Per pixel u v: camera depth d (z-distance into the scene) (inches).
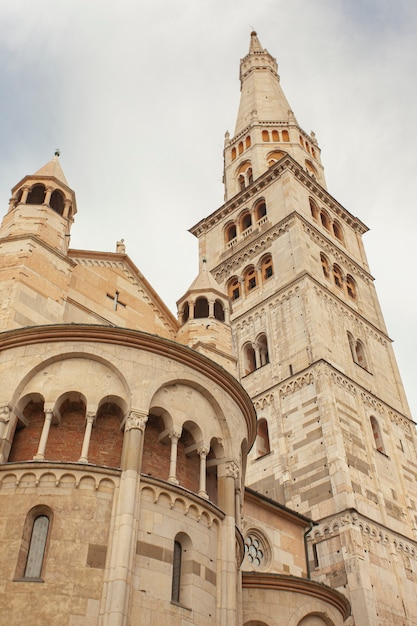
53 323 969.5
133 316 1221.7
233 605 802.2
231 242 2571.4
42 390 848.9
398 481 1761.8
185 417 901.8
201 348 1202.6
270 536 1363.2
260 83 3245.6
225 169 2970.0
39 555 726.5
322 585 1098.7
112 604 687.1
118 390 869.2
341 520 1505.9
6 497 753.0
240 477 956.6
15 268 1016.2
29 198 1176.2
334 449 1643.7
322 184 2817.4
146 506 782.5
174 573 781.9
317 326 1955.0
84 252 1201.4
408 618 1430.9
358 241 2655.0
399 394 2100.1
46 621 672.4
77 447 842.8
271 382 1956.2
